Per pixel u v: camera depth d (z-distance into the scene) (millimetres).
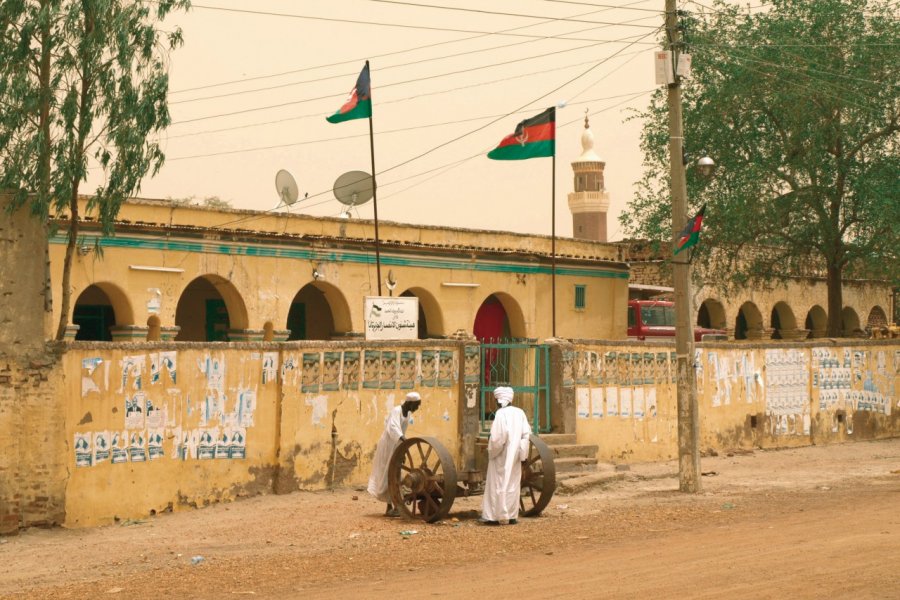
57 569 12203
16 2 13914
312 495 17625
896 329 33906
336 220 28828
